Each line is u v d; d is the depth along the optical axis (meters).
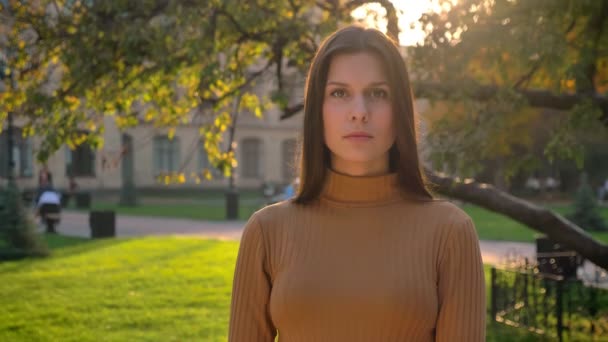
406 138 1.84
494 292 8.00
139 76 6.10
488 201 6.15
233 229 19.97
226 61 6.26
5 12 6.27
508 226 20.42
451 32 5.29
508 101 5.37
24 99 6.52
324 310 1.73
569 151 5.07
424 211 1.82
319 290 1.74
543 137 18.25
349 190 1.86
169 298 8.89
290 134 50.09
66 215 25.86
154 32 5.90
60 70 6.98
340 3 6.33
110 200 38.25
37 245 13.34
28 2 6.27
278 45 6.12
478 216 25.20
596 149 37.56
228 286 9.75
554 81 5.50
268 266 1.87
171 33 5.91
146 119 7.44
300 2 6.44
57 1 6.44
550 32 5.09
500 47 5.23
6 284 9.98
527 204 6.18
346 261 1.77
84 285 9.87
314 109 1.87
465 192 6.14
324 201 1.89
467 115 5.48
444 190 6.08
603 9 5.52
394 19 5.52
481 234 17.94
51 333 7.14
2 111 6.69
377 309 1.71
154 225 21.41
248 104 7.31
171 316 7.91
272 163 49.38
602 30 5.69
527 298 7.47
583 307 7.50
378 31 1.85
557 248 10.19
